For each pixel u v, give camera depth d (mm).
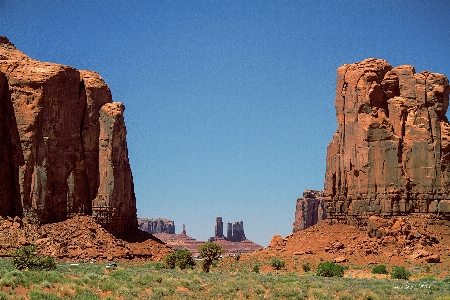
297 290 71750
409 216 104625
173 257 96188
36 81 103812
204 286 73125
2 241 94500
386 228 102188
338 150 110500
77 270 79062
